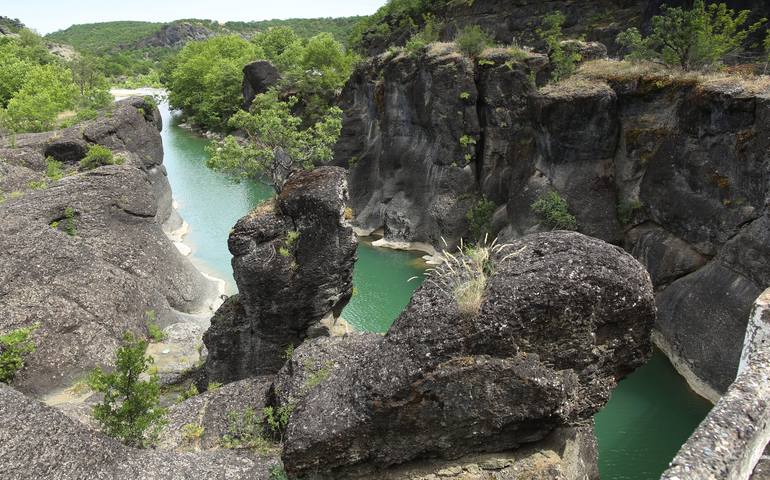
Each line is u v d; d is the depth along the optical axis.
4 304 22.67
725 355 22.30
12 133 43.41
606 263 11.74
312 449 11.98
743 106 22.80
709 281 24.06
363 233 44.19
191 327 27.66
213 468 14.39
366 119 47.47
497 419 11.61
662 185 27.53
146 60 188.12
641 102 29.12
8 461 13.12
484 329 11.45
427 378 11.50
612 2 46.88
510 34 52.25
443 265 13.05
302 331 21.09
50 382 21.59
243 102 74.69
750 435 7.98
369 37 77.81
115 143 43.00
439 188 38.69
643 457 20.16
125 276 27.58
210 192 54.00
